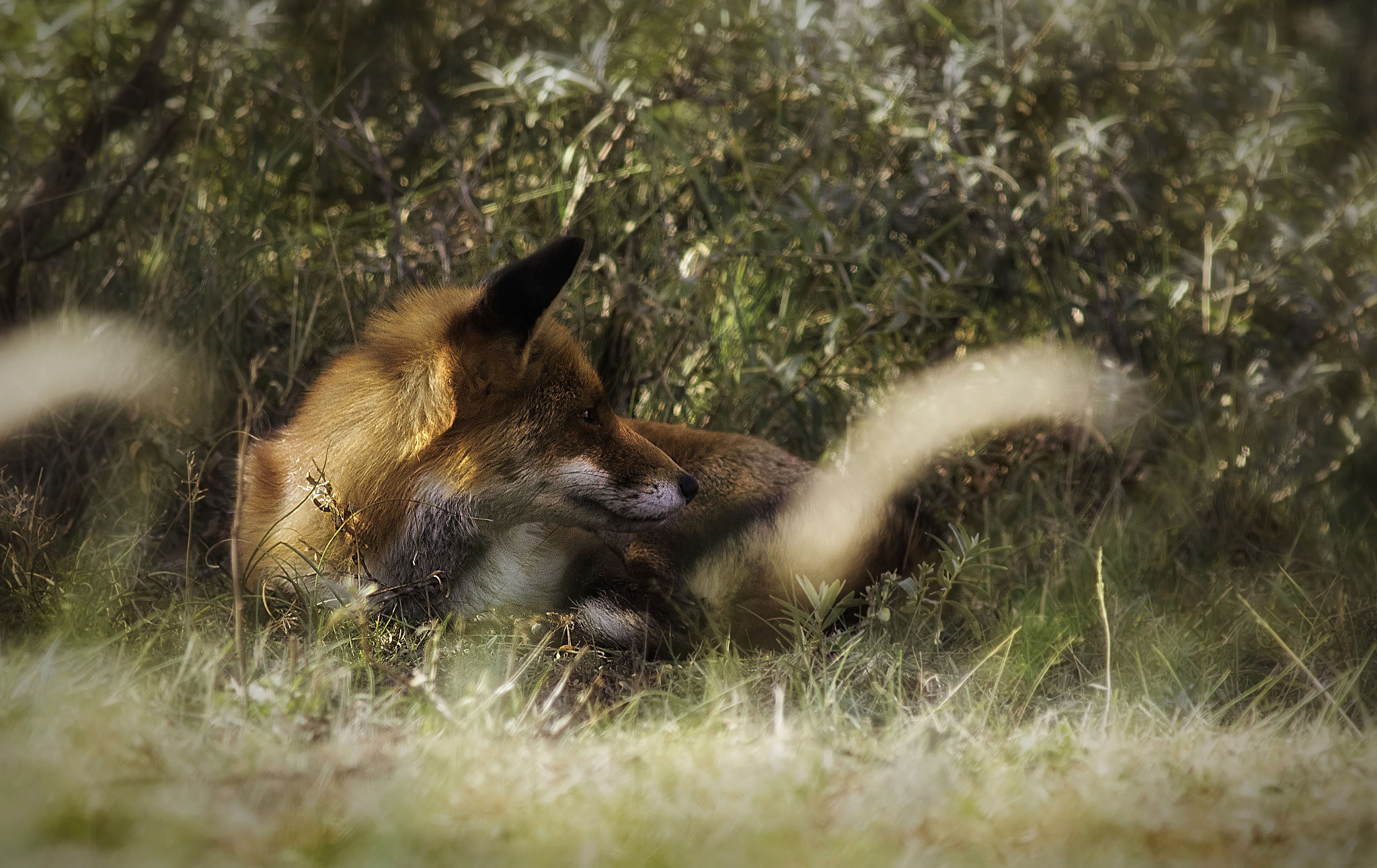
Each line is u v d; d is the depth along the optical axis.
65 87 11.59
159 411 9.83
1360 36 18.41
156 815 4.16
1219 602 9.17
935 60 12.82
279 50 12.19
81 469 9.71
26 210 10.39
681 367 11.23
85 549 8.50
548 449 7.76
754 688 7.16
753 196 11.40
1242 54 13.98
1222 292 12.64
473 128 12.65
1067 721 6.36
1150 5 13.84
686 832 4.41
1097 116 13.22
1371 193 13.38
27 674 5.70
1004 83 12.61
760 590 8.91
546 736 6.02
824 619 8.30
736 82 12.50
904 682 7.48
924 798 4.83
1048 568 9.67
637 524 7.97
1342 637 8.18
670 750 5.55
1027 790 5.04
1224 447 11.88
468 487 7.59
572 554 8.27
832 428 11.23
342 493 7.57
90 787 4.34
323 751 5.11
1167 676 7.69
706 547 8.89
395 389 7.59
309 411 8.09
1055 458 11.21
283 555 7.68
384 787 4.58
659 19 12.47
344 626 7.14
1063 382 11.13
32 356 9.73
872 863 4.17
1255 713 6.75
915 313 10.82
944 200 12.34
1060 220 12.40
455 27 13.17
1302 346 12.92
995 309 12.07
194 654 6.47
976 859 4.32
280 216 11.90
